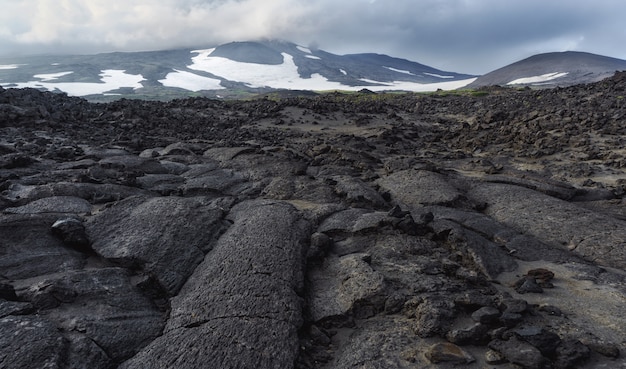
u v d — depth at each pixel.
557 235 12.88
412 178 18.02
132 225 11.11
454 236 11.59
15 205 12.79
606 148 26.38
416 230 12.36
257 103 53.22
